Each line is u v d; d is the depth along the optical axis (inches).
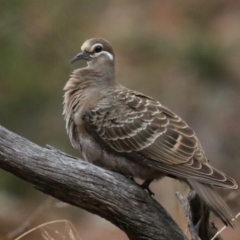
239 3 852.0
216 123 747.4
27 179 306.5
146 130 343.6
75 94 366.3
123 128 346.0
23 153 301.9
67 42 637.3
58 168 305.1
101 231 593.3
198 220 351.6
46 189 309.0
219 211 313.3
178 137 340.5
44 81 631.8
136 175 347.3
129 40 753.0
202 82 759.1
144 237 320.2
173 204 455.8
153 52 752.3
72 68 633.6
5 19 623.8
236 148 732.7
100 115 350.0
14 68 622.8
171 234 322.3
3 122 635.5
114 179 313.3
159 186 512.4
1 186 636.7
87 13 688.4
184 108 749.9
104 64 379.2
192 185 325.4
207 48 748.0
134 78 736.3
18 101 634.2
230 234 553.6
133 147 343.0
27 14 632.4
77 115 354.9
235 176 715.4
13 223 578.6
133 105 350.9
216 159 728.3
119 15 810.8
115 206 313.3
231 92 760.3
